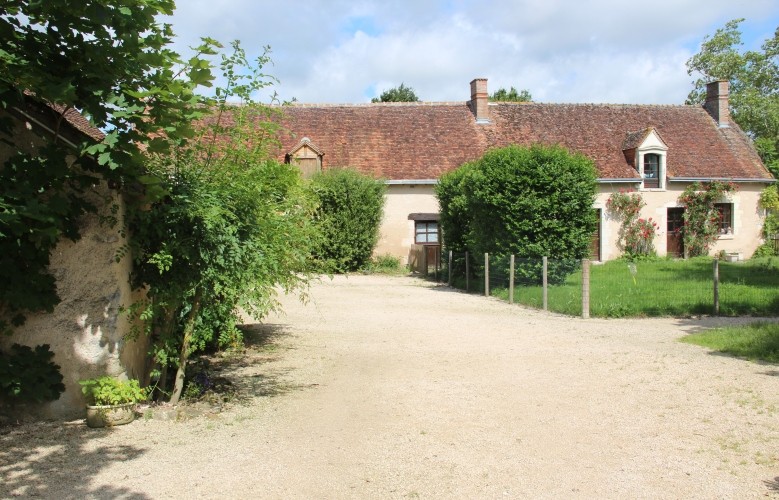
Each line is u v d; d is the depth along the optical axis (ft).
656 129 87.81
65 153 17.83
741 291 46.70
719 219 87.30
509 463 16.06
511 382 24.36
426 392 23.04
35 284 18.48
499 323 39.52
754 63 130.00
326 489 14.47
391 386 23.99
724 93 94.73
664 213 85.10
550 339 33.65
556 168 52.65
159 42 16.78
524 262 49.98
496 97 176.04
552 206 52.34
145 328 20.72
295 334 35.78
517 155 53.93
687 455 16.53
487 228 56.34
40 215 16.25
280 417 20.08
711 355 28.99
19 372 18.40
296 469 15.66
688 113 95.61
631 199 83.20
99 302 19.35
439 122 91.20
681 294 45.34
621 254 83.82
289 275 27.35
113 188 19.25
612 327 37.81
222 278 20.44
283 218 24.90
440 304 49.32
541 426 18.99
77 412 19.38
